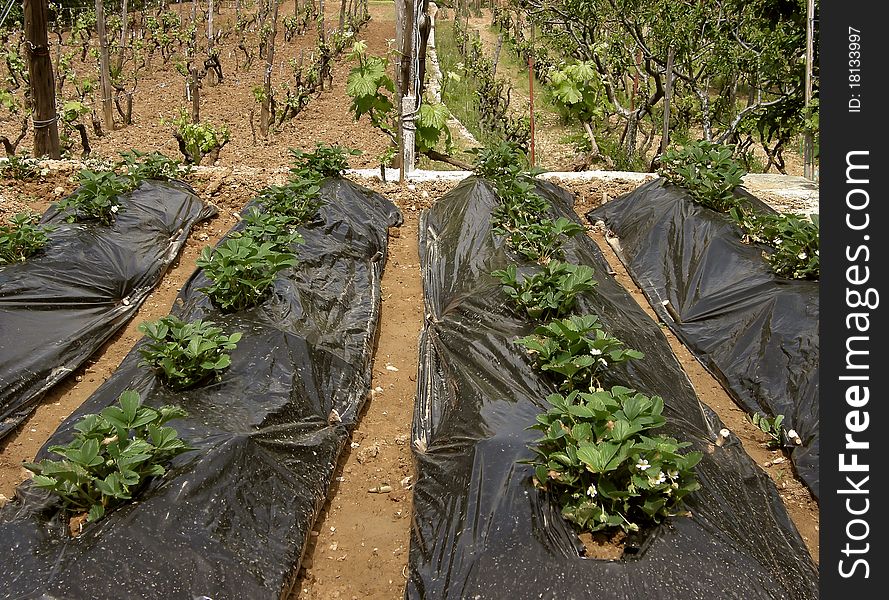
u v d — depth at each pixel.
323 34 21.09
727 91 13.66
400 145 9.98
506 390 4.55
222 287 5.56
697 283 6.90
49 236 6.80
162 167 9.09
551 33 16.73
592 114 12.35
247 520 3.74
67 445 3.94
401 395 5.56
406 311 6.93
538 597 3.20
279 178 9.52
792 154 14.80
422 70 10.45
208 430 4.12
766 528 3.86
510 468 3.82
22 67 12.84
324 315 6.12
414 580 3.57
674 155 8.74
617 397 3.80
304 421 4.70
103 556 3.26
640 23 12.10
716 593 3.20
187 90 15.61
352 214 8.15
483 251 6.94
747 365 5.76
